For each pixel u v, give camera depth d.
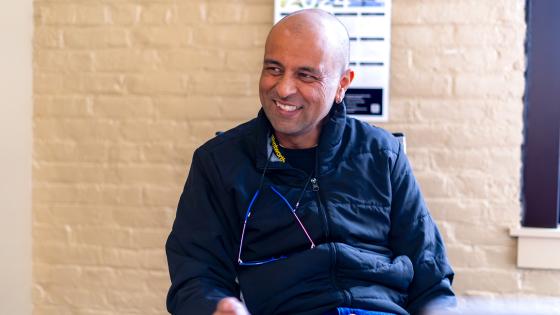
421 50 2.41
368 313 1.71
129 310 2.60
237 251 1.84
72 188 2.61
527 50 2.38
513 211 2.40
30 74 2.60
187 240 1.81
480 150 2.41
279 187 1.83
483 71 2.39
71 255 2.62
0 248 2.65
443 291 1.82
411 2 2.41
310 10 1.84
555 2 2.35
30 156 2.62
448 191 2.42
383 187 1.87
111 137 2.57
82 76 2.58
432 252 1.87
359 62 2.40
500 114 2.39
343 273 1.77
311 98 1.77
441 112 2.42
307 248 1.80
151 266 2.58
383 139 1.93
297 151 1.89
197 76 2.52
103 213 2.60
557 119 2.36
